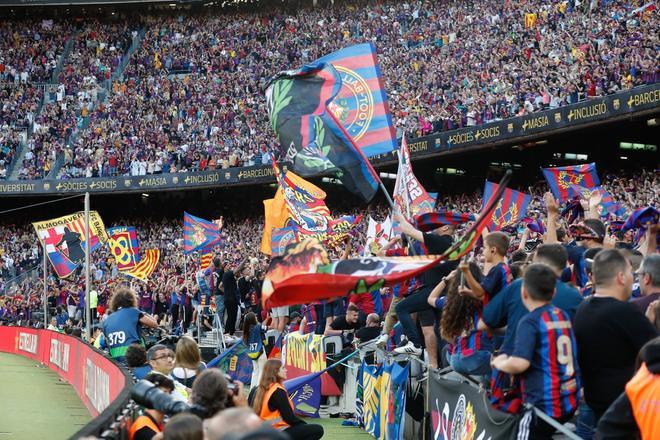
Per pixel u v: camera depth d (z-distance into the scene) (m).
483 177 35.66
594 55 26.89
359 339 12.33
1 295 37.75
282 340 16.45
